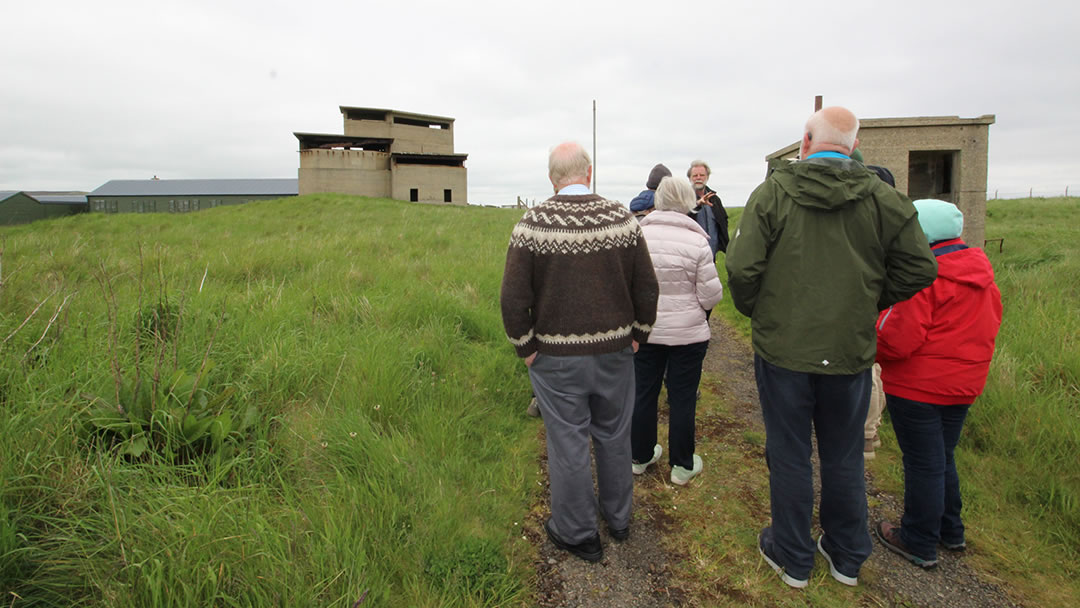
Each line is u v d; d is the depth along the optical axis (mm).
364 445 2805
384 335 4184
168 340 3402
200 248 8758
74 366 2922
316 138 41062
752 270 2102
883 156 6891
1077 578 2301
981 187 6801
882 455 3336
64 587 1811
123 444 2424
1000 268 7270
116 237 10758
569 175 2373
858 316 2018
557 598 2207
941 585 2289
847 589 2264
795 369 2064
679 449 2973
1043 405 3328
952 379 2219
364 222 15859
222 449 2572
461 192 43812
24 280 4820
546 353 2283
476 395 3750
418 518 2438
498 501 2750
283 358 3488
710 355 5402
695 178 4535
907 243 1979
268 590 1874
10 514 1939
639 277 2301
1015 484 2879
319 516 2289
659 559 2443
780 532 2271
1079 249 8523
